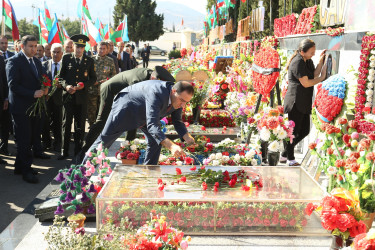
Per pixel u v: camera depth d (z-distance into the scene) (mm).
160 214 3883
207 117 8688
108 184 4082
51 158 7605
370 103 4574
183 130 4879
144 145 6109
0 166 7184
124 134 8586
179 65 13789
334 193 3051
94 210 4270
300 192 4023
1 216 4965
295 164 6258
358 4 5105
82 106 7516
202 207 3883
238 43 14234
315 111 5121
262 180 4293
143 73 6270
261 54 6508
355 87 4703
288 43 7922
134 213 3852
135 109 4652
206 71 9695
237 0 25109
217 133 7891
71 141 9039
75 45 7410
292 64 6070
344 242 3070
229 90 9922
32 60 6348
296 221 3881
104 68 9328
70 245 2594
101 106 6605
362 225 2967
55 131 8375
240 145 6031
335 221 2920
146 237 2814
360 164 3529
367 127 4238
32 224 4547
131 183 4145
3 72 7613
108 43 10000
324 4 6559
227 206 3877
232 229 3924
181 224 3914
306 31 7422
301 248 3689
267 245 3742
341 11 5820
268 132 5016
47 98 7109
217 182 4090
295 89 6117
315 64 6723
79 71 7414
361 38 4980
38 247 3883
